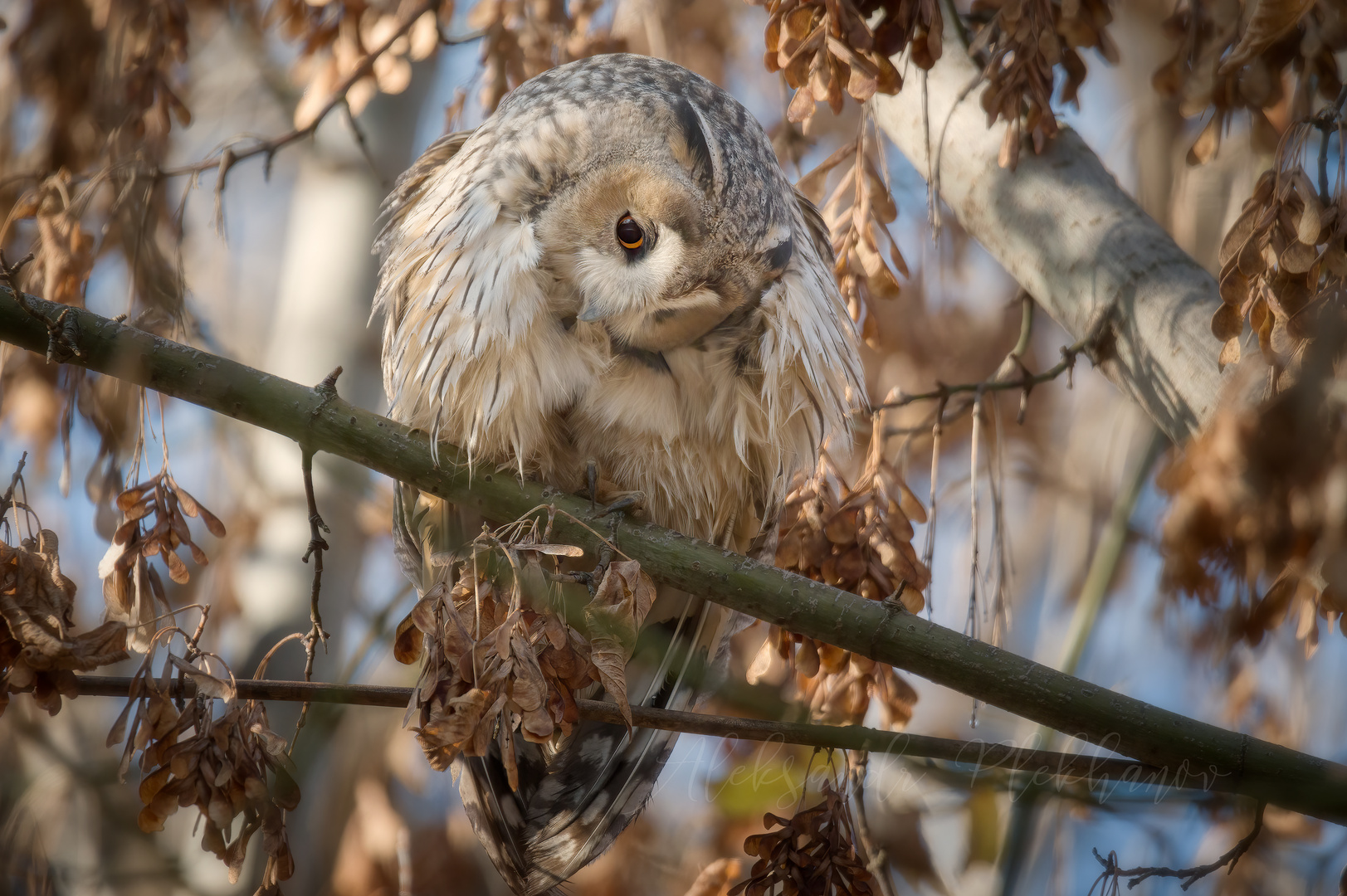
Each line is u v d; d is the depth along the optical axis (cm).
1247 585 725
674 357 777
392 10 1010
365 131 1320
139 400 759
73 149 1040
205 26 1336
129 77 932
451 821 1334
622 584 588
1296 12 673
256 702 627
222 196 899
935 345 1273
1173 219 1209
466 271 760
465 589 594
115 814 1181
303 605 1208
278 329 1298
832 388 798
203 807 599
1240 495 689
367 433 693
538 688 557
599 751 820
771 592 682
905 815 1004
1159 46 1345
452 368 745
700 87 823
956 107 855
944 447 1270
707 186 766
